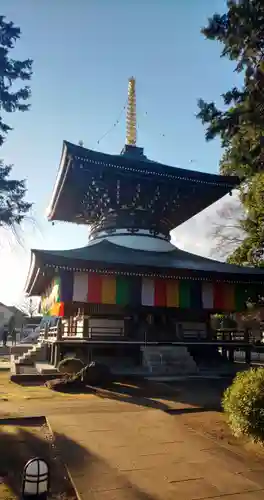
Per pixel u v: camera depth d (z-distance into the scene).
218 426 9.30
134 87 32.06
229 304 22.41
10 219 14.02
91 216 29.25
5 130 13.69
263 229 24.91
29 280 25.92
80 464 6.35
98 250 22.98
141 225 26.33
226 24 12.79
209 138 13.37
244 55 12.84
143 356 19.86
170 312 22.81
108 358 20.27
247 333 23.23
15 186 14.18
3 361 31.88
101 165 23.36
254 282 22.38
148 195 26.23
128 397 12.98
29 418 9.53
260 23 12.13
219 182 25.48
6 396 12.95
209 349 22.50
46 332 25.11
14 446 7.45
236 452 7.34
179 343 20.84
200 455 6.98
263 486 5.69
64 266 19.27
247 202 24.88
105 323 21.62
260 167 13.55
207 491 5.46
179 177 25.05
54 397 12.86
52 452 7.15
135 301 20.61
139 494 5.31
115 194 25.81
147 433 8.23
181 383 16.28
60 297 19.42
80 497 5.19
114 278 20.58
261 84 12.48
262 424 7.73
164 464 6.46
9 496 5.38
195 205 28.53
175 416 10.44
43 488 4.53
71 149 22.53
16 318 85.75
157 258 23.53
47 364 20.67
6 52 13.12
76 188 26.47
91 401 12.11
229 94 13.08
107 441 7.60
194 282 22.00
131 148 29.84
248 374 9.05
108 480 5.75
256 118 12.38
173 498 5.22
